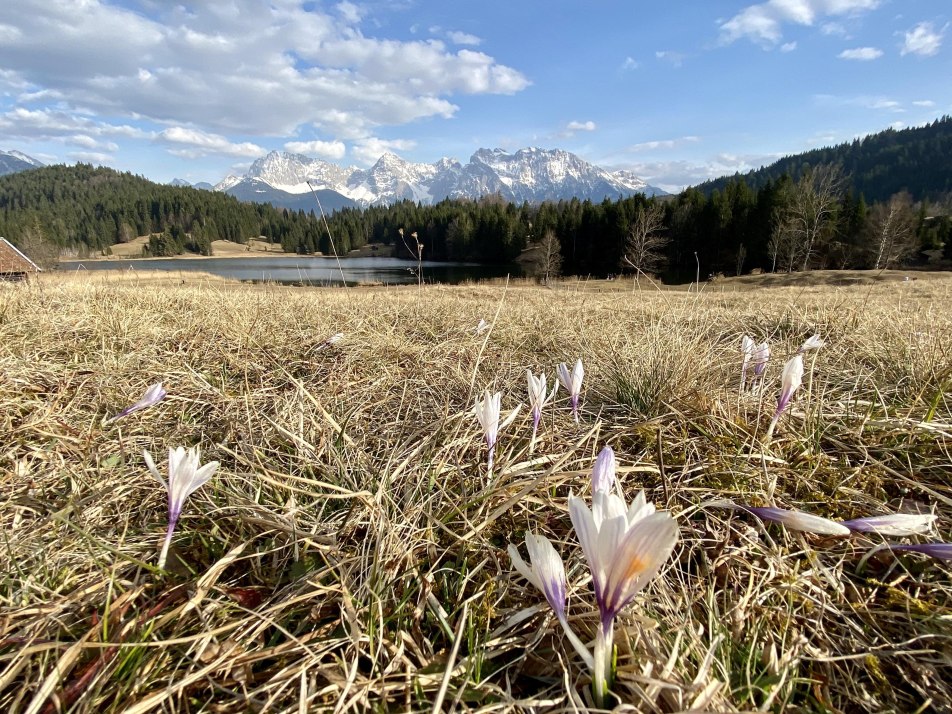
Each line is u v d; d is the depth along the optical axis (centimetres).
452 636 108
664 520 71
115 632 110
